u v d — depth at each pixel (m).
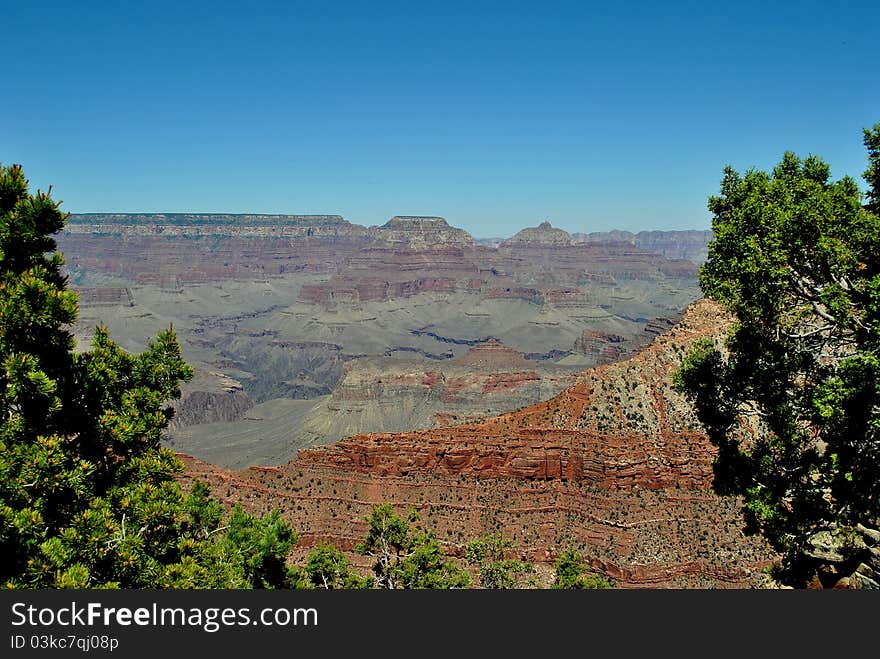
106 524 22.09
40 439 21.23
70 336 24.33
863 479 31.88
